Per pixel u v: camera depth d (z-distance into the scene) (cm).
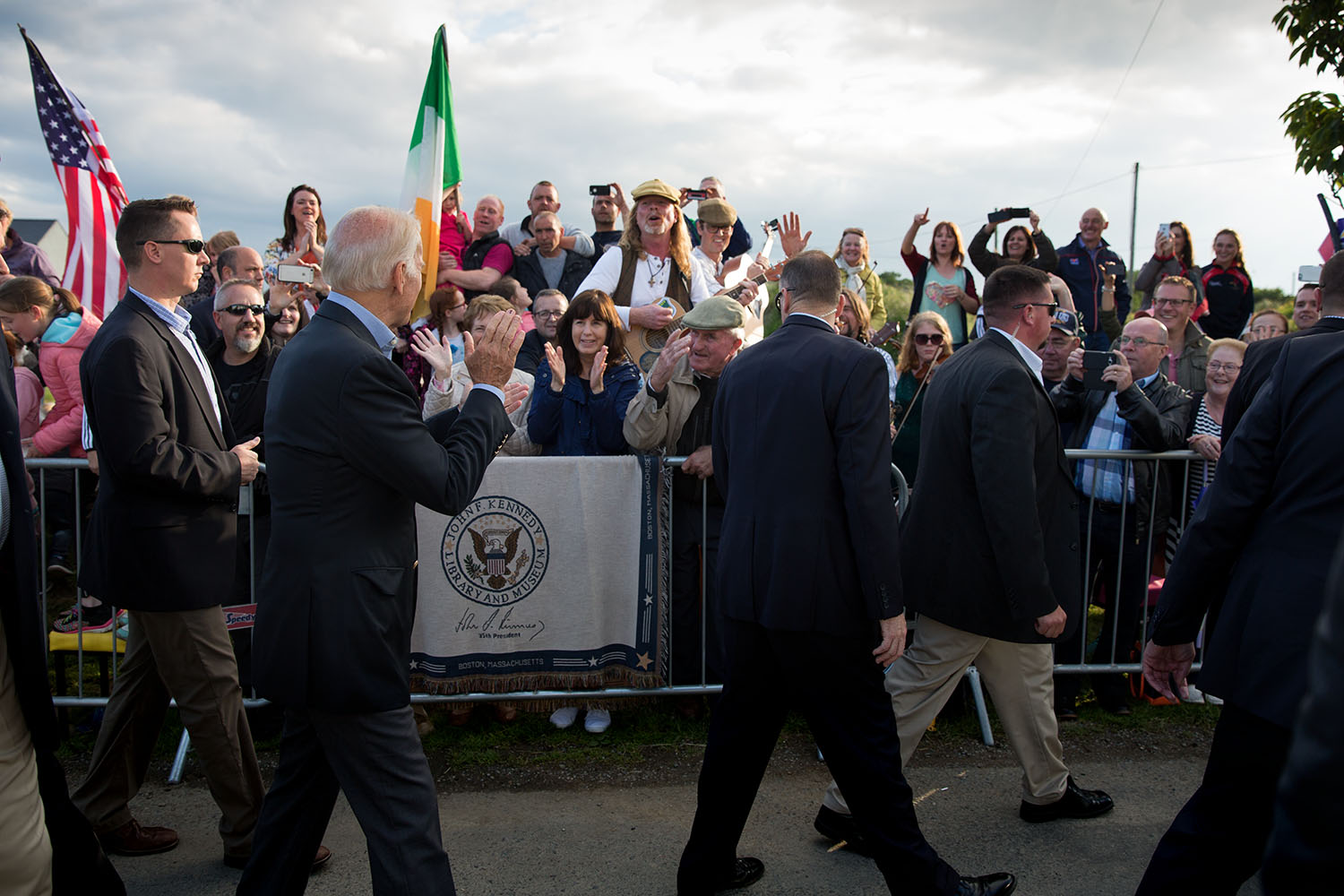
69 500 462
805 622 238
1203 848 212
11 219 540
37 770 206
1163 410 419
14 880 194
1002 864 296
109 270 565
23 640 196
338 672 202
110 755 289
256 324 389
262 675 209
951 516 293
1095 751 380
